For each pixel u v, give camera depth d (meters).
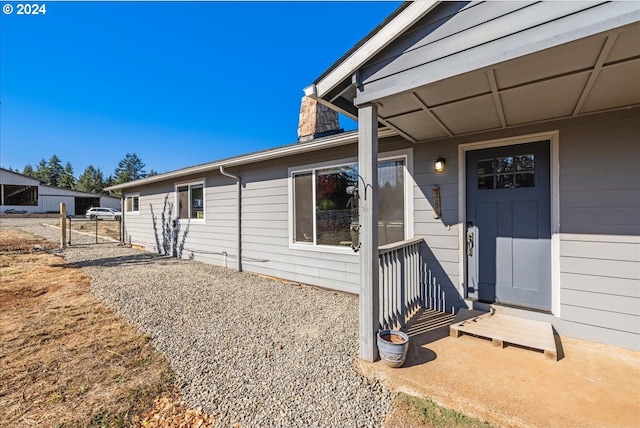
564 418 1.67
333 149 4.66
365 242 2.33
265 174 5.72
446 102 2.36
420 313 3.38
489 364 2.23
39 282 5.20
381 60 2.12
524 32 1.57
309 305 4.05
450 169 3.43
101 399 1.99
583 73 1.87
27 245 9.66
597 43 1.53
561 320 2.77
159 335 3.04
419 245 3.56
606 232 2.59
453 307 3.39
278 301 4.24
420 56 1.94
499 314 3.06
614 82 2.00
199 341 2.91
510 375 2.09
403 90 2.01
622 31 1.37
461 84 2.03
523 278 3.06
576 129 2.71
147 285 5.10
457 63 1.78
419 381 2.02
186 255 7.75
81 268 6.49
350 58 2.23
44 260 7.30
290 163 5.28
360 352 2.36
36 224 17.84
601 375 2.08
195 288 4.93
